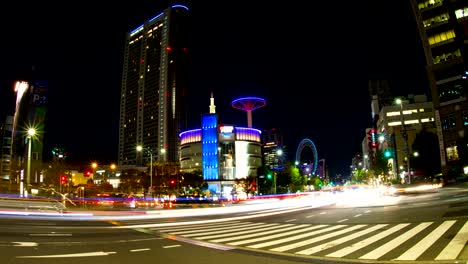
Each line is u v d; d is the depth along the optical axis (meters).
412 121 124.12
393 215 21.11
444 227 14.55
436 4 76.06
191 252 12.52
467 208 20.23
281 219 25.69
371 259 10.13
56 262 10.63
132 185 111.12
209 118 167.62
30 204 45.34
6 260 10.85
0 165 105.31
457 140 70.00
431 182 60.06
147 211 38.53
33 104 106.88
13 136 103.94
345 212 26.92
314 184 169.50
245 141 169.25
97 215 33.94
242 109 182.25
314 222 21.44
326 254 11.25
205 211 40.00
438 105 73.62
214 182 159.12
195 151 171.88
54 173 96.62
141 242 15.31
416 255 10.16
